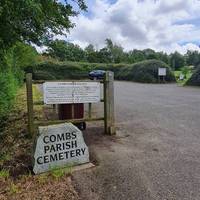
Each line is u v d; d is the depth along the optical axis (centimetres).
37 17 575
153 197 307
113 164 406
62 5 740
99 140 535
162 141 524
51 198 305
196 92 1552
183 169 382
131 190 324
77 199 304
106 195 314
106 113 571
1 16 518
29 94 518
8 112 796
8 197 306
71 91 539
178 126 648
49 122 535
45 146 380
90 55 5647
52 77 3148
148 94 1460
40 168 376
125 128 633
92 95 561
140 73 2919
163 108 929
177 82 2797
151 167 391
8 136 576
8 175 363
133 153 455
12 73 1229
